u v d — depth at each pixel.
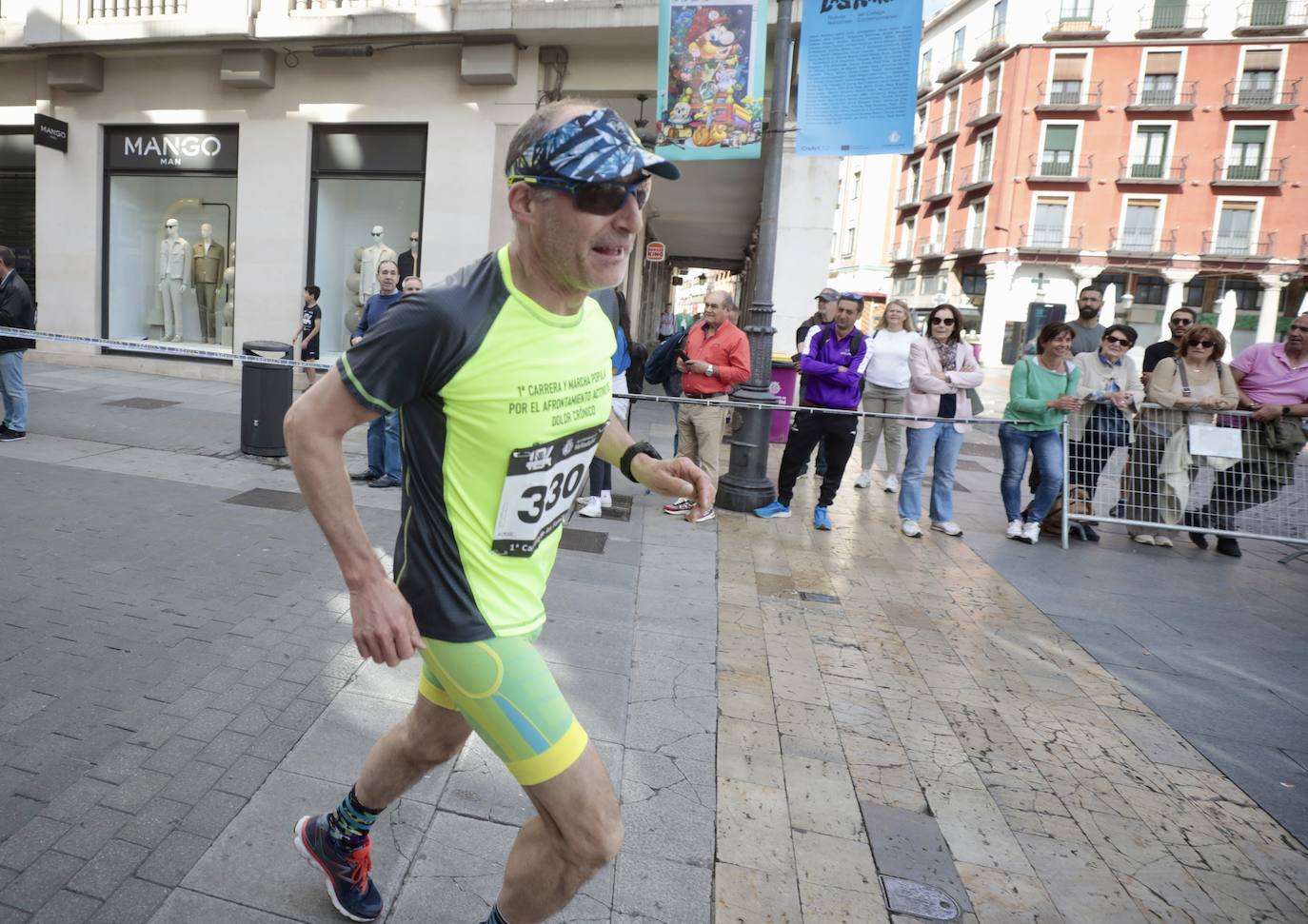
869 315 47.09
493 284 1.35
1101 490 6.57
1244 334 38.22
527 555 1.48
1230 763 3.02
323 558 4.30
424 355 1.30
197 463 6.19
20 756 2.40
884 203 50.44
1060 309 39.62
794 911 2.08
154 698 2.78
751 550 5.30
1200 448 6.10
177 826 2.16
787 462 6.23
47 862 1.99
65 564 3.90
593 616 3.89
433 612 1.43
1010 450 6.09
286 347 6.59
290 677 3.00
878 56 6.08
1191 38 36.19
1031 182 38.88
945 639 4.05
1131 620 4.51
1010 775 2.82
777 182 6.24
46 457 6.00
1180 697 3.57
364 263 11.20
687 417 6.06
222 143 11.37
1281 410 5.93
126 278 12.05
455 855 2.16
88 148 11.66
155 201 11.79
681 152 7.39
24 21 11.30
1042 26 37.72
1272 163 36.38
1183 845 2.49
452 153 10.64
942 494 6.16
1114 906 2.20
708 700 3.15
